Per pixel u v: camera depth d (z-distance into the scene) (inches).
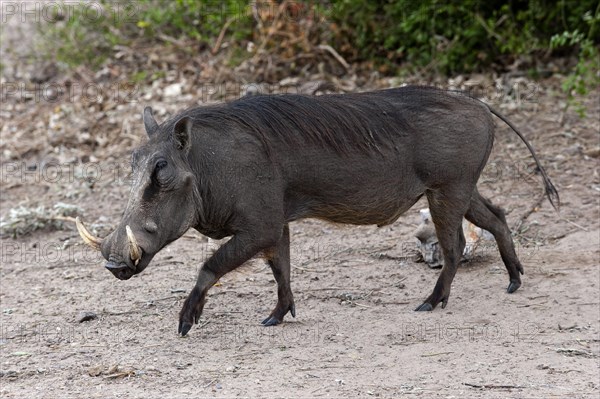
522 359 554.3
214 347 583.5
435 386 513.3
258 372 538.6
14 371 553.6
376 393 503.8
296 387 513.7
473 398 496.7
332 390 508.7
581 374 530.9
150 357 569.3
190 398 502.3
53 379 540.7
